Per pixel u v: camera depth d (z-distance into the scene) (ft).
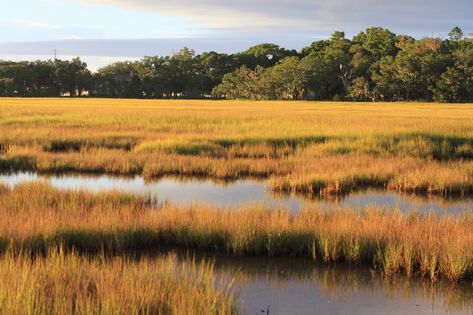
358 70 426.51
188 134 104.47
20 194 49.03
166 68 503.61
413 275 32.09
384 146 88.17
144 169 71.20
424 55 389.60
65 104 253.24
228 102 346.54
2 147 90.74
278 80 424.46
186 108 220.84
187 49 545.03
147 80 492.54
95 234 36.09
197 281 27.25
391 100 404.16
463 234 34.73
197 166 72.79
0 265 27.78
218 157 82.38
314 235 36.47
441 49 418.10
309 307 28.04
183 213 41.63
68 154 81.15
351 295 29.55
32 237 34.65
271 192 60.85
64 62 507.71
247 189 62.69
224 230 37.63
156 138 99.25
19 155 79.25
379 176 65.31
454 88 356.59
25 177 68.95
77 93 522.47
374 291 30.09
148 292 24.54
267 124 124.77
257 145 89.66
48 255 29.84
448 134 97.96
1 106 216.13
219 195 59.00
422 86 384.06
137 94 493.77
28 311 21.43
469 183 60.54
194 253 36.11
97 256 34.22
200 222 38.88
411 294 29.68
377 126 115.85
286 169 71.05
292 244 35.96
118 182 66.85
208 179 69.31
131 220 39.37
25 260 28.66
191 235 37.63
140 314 23.22
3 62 528.63
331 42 553.64
